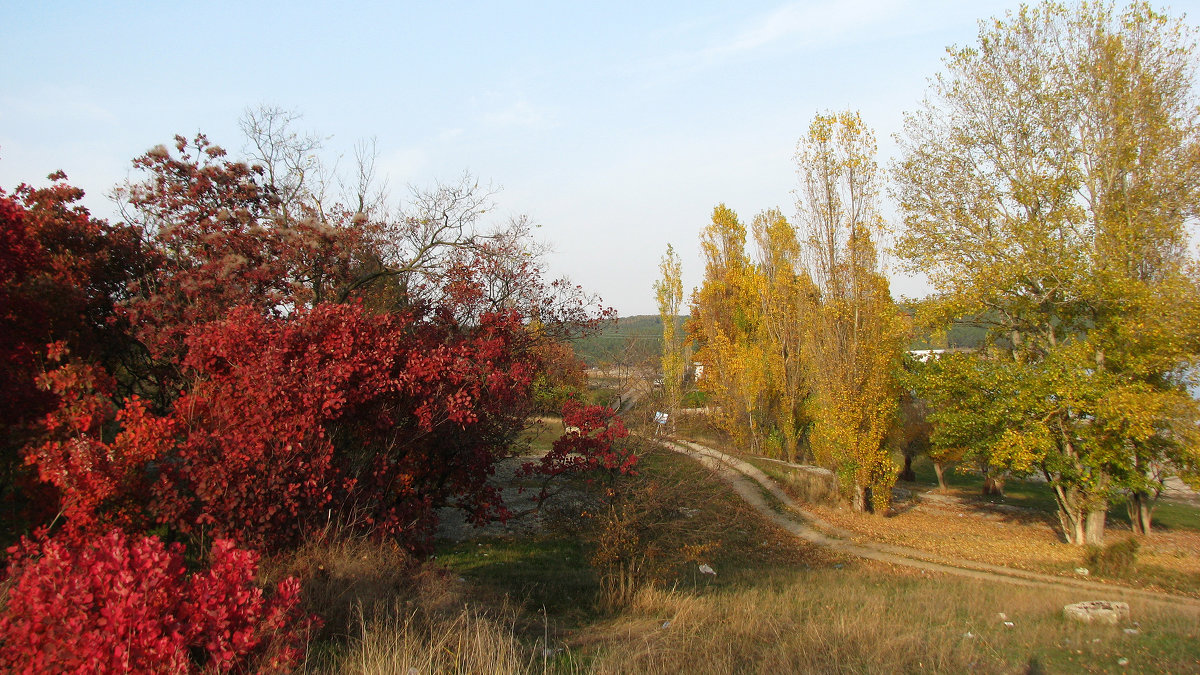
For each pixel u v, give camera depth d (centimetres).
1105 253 1945
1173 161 1922
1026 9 2111
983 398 2167
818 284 2728
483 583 1185
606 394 2898
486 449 1525
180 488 926
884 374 2578
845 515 2559
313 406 943
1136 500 2372
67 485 850
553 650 800
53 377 927
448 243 1664
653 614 1083
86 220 1227
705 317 3988
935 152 2256
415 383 1112
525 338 1648
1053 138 2077
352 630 702
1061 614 1190
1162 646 935
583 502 1599
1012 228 2091
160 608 479
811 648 826
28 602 450
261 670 508
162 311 1159
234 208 1355
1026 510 2912
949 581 1619
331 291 1471
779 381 3488
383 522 1059
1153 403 1786
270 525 878
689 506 1485
